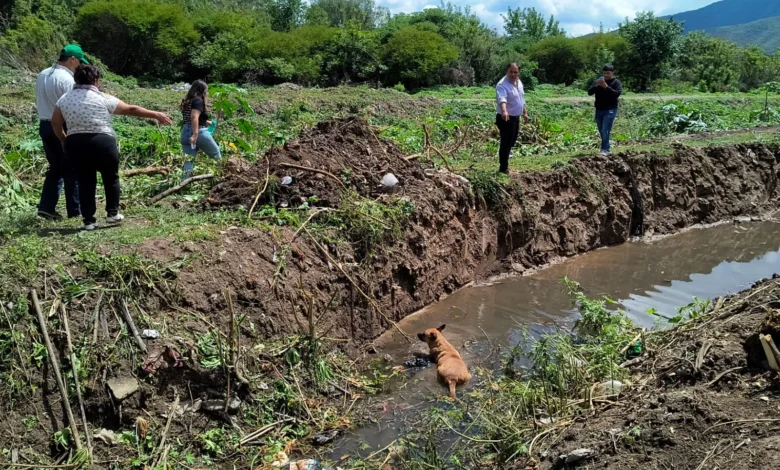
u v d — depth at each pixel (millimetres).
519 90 9656
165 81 29766
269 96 19594
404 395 5809
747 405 4352
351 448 5027
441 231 8484
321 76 31500
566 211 10484
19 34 22953
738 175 13375
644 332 6297
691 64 38562
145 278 5379
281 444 5016
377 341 6965
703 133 16234
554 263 9984
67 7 33625
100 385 4750
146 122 14820
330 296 6570
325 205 7465
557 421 4941
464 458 4828
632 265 9984
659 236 11688
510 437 4773
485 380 6016
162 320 5273
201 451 4852
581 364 5734
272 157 7910
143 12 30281
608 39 38062
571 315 7816
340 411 5539
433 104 21344
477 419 5273
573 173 10812
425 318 7672
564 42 39219
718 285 9031
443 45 33469
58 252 5496
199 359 5191
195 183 8242
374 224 7391
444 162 10375
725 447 3957
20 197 7742
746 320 5500
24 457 4273
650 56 35719
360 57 32188
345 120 9062
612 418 4691
